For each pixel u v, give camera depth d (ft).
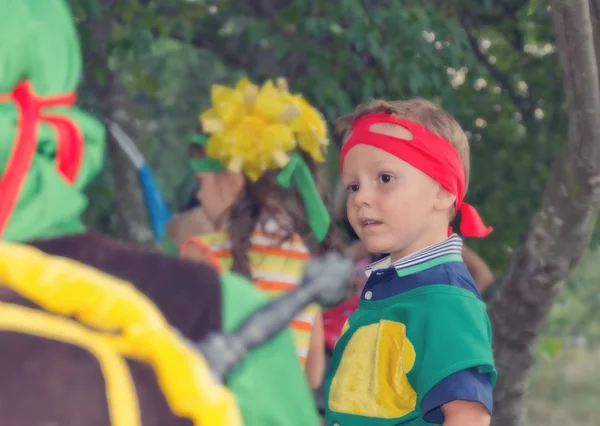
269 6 19.84
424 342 6.55
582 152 11.16
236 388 2.50
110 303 2.22
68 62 2.53
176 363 2.22
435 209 7.15
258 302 2.65
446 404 6.32
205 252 7.47
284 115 7.68
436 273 6.88
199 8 21.16
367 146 7.10
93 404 2.14
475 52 21.15
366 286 7.30
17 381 2.12
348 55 17.42
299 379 2.65
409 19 17.38
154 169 30.19
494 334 12.92
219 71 30.07
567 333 46.83
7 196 2.34
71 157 2.51
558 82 20.04
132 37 19.51
